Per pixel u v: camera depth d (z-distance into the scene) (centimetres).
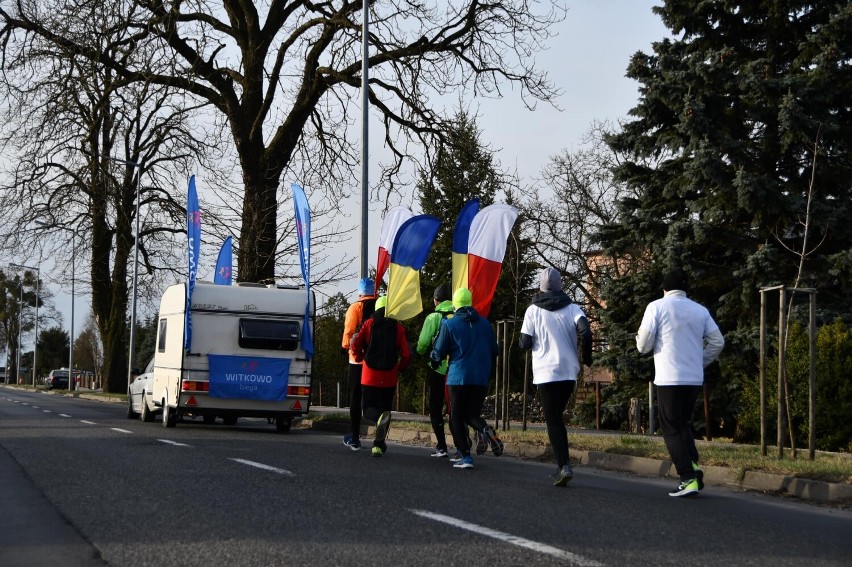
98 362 10938
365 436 1795
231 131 2728
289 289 1884
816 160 1989
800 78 1984
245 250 2730
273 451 1260
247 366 1825
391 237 1753
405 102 2683
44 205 3400
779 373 1155
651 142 2238
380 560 538
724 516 761
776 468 1020
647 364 2147
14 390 7788
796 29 2103
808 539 657
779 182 2070
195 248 1984
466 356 1105
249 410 1827
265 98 2702
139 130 3931
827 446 1622
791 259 2038
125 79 2614
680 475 898
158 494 807
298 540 598
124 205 3984
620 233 2342
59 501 770
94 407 3170
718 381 2047
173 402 1820
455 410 1106
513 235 3158
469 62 2666
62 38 2467
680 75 2061
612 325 2267
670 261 2092
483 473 1047
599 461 1230
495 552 563
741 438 1881
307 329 1864
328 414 2266
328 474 970
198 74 2555
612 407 2300
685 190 2156
